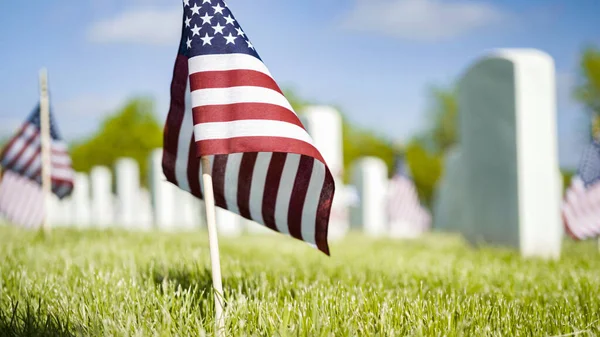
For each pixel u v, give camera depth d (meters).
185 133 2.62
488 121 4.38
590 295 3.03
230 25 2.40
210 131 2.27
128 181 7.38
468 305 2.61
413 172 16.66
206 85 2.32
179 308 2.48
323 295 2.75
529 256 3.98
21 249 3.69
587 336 2.28
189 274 3.12
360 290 2.89
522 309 2.76
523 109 4.23
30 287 3.01
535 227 4.23
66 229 4.71
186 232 5.09
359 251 4.15
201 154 2.25
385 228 7.50
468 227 4.59
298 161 2.54
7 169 4.33
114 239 4.16
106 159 17.12
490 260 3.79
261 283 3.04
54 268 3.27
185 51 2.54
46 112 4.23
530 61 4.25
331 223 5.54
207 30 2.38
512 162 4.26
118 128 17.34
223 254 3.65
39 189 4.31
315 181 2.52
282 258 3.69
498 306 2.70
